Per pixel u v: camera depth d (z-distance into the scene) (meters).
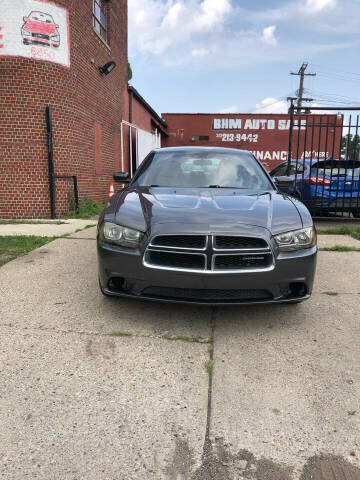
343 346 2.82
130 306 3.44
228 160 4.41
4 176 8.71
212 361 2.57
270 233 2.83
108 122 12.21
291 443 1.87
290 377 2.41
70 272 4.40
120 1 13.38
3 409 2.06
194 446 1.84
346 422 2.02
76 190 9.50
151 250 2.80
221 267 2.77
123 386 2.28
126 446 1.83
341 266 4.93
